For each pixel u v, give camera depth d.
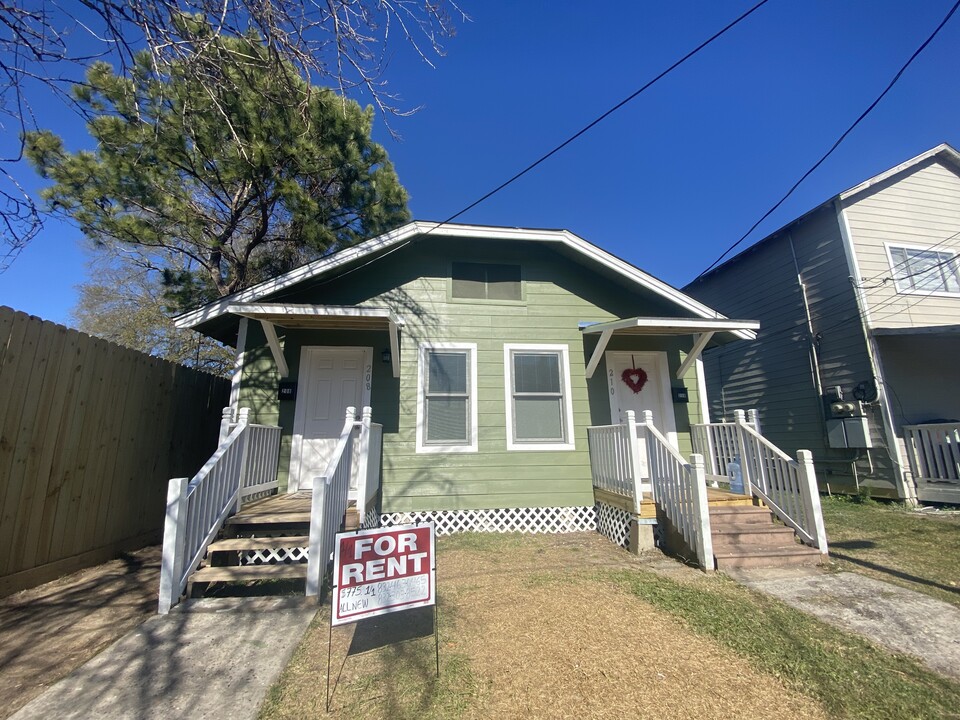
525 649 3.34
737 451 7.05
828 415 10.65
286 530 5.23
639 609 4.06
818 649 3.32
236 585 4.89
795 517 6.00
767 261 12.58
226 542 4.70
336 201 9.58
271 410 7.13
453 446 7.41
